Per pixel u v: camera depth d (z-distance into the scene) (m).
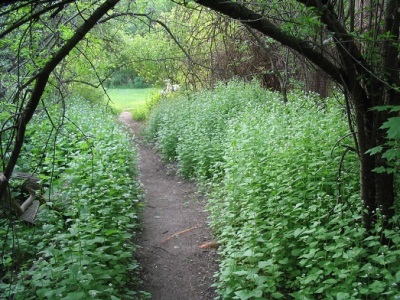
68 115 11.12
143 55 15.80
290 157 5.89
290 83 11.53
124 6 6.75
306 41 3.97
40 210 5.83
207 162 9.03
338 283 3.93
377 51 3.94
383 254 3.78
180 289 5.02
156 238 6.49
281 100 11.02
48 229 4.97
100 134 8.76
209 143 9.23
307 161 5.77
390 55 3.92
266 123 7.97
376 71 4.00
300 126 7.02
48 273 3.92
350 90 4.14
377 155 4.20
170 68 15.80
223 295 4.45
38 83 2.85
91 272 4.09
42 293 3.67
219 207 6.67
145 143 14.88
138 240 6.37
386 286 3.64
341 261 3.94
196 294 4.90
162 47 14.13
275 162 5.95
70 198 5.82
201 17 12.09
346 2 4.97
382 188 4.25
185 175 9.81
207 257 5.73
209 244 6.01
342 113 7.64
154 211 7.77
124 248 5.46
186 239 6.40
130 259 5.40
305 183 5.43
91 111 13.20
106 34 9.85
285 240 4.68
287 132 7.05
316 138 6.31
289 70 12.07
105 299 4.14
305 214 4.64
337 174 5.41
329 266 3.96
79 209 5.45
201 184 8.59
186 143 10.19
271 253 4.59
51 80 4.33
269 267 4.39
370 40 3.79
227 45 13.34
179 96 15.80
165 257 5.85
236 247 5.34
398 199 4.58
